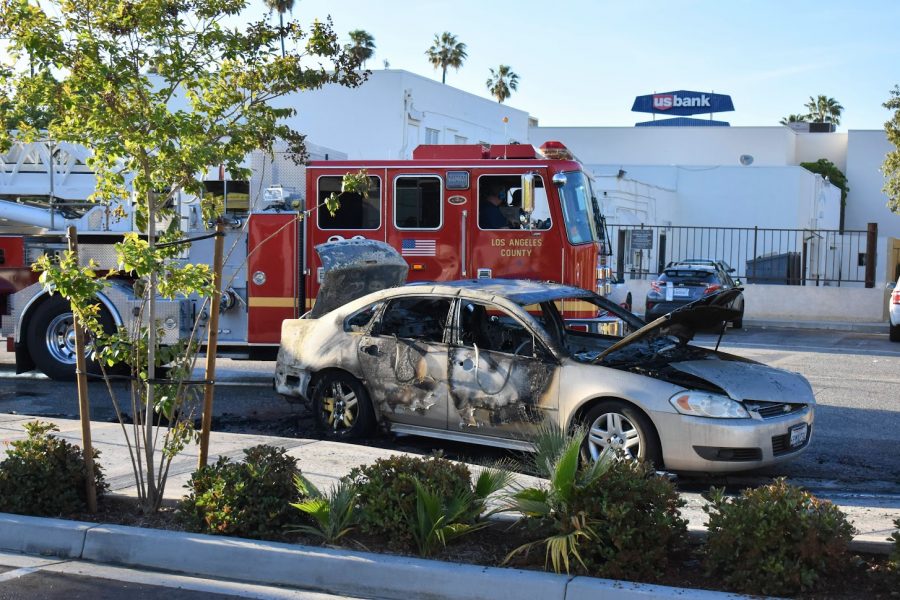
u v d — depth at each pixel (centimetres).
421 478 593
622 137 5478
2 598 525
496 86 6850
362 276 1091
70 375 1237
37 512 638
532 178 1155
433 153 1261
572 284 1197
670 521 538
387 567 543
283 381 960
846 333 2328
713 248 4088
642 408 749
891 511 675
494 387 816
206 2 623
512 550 573
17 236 1262
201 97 658
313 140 3075
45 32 589
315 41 654
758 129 5356
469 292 858
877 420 1076
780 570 495
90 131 605
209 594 539
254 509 598
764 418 749
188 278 602
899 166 3080
